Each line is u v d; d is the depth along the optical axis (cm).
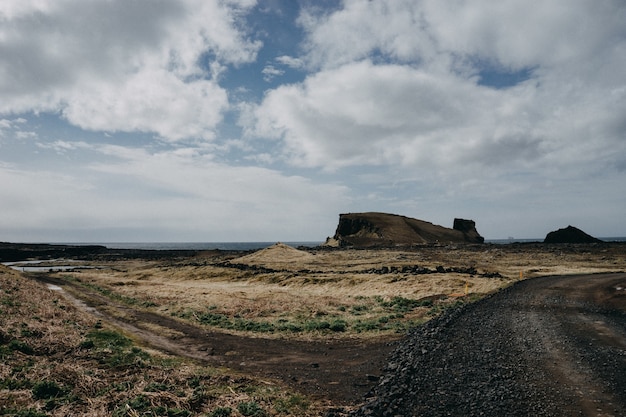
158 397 1002
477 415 850
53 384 1023
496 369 1162
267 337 1905
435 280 3775
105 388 1066
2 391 984
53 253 16000
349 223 17200
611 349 1352
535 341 1483
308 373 1271
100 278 5922
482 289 3256
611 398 923
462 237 18175
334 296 3725
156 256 14288
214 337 1938
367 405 916
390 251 9506
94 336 1709
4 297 2309
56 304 2486
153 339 1870
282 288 4700
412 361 1254
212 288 4766
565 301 2434
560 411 860
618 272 4419
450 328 1753
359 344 1672
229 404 984
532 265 5766
